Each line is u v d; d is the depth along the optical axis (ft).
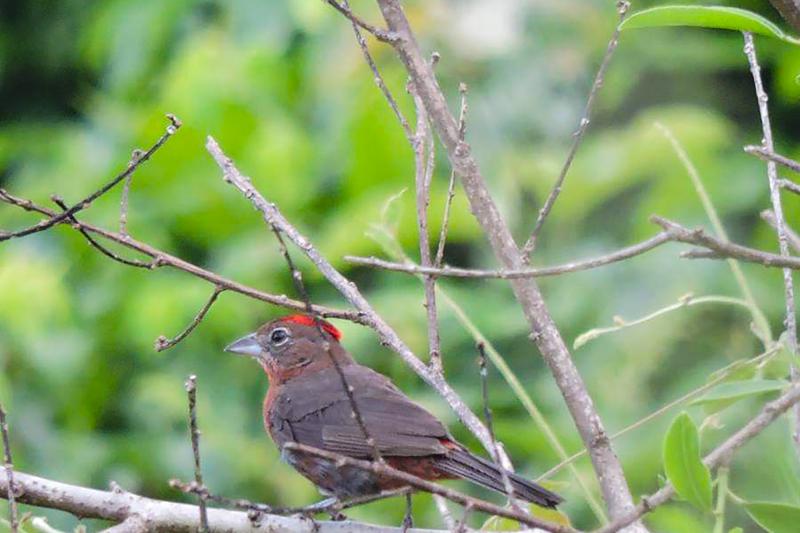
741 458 25.84
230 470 39.19
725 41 48.60
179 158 44.19
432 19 46.32
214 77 44.68
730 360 39.99
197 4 49.90
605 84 47.01
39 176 48.44
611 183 43.24
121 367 41.70
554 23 47.21
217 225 43.45
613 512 21.76
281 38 46.93
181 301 41.19
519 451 38.55
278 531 23.50
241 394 40.83
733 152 45.91
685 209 43.27
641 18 20.38
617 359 40.14
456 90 45.73
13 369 40.81
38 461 39.68
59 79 54.80
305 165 43.73
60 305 41.45
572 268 17.79
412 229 41.42
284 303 23.95
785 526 20.72
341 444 27.89
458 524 21.04
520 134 45.65
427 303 24.81
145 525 22.48
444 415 38.63
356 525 24.02
